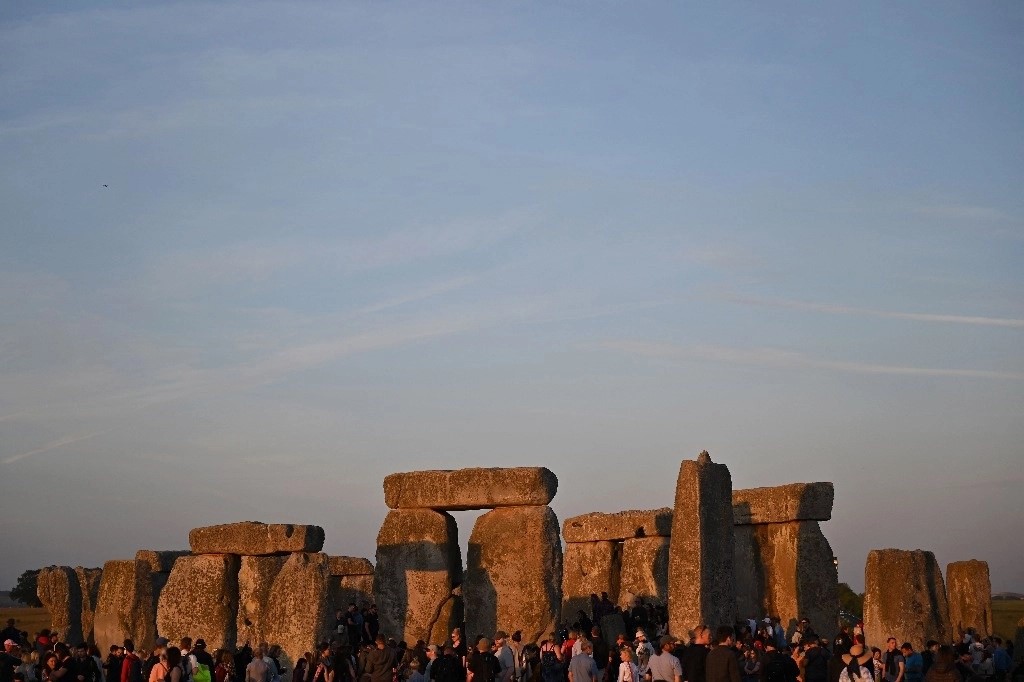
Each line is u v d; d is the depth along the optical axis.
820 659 22.41
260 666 24.36
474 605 28.45
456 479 28.97
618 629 28.95
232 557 29.52
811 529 32.94
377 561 29.11
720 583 27.44
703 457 27.81
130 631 34.00
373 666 24.25
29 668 23.80
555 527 28.62
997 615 52.72
